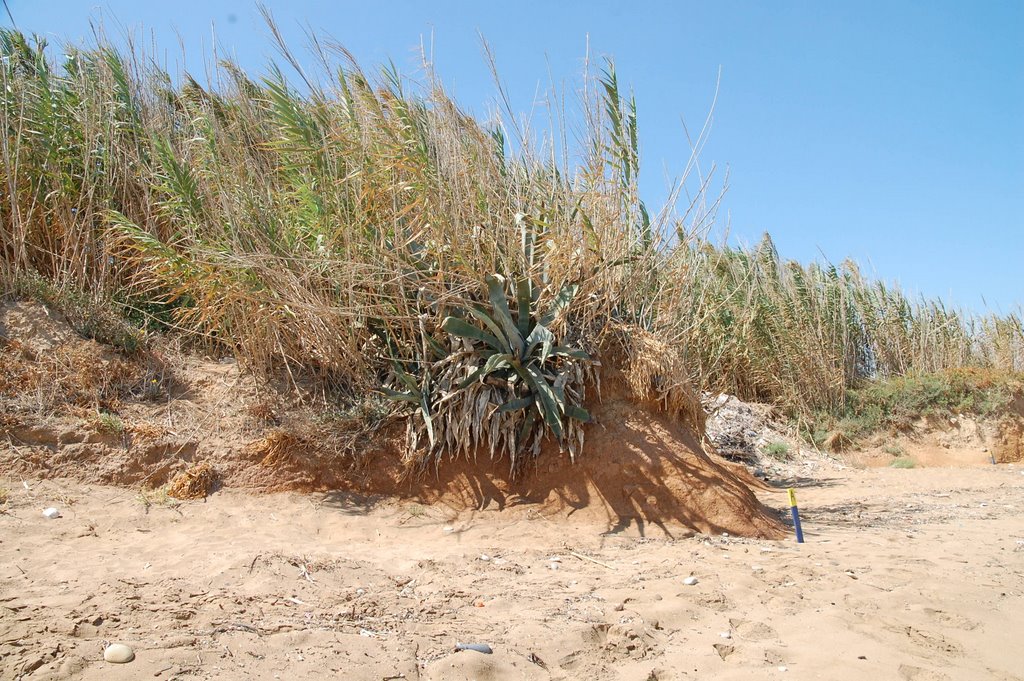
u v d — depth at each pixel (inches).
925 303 647.8
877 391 587.5
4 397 253.8
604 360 285.0
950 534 275.6
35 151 309.6
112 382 272.4
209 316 283.9
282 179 318.3
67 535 206.5
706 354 395.5
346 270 272.8
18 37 341.7
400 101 286.0
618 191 287.7
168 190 287.9
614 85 287.6
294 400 283.0
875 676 147.1
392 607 171.0
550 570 207.2
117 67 332.2
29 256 304.8
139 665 130.3
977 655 160.9
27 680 120.9
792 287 606.9
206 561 189.2
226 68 336.8
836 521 304.5
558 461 269.9
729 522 256.2
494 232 287.3
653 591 189.3
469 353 275.9
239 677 130.3
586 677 143.7
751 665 150.8
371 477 269.9
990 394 572.1
